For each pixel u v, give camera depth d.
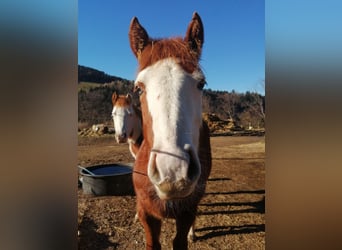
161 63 1.46
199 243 2.50
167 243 2.53
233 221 2.84
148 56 1.53
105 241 2.45
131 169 3.75
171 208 1.60
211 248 2.41
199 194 1.72
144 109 1.53
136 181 1.71
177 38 1.63
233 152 4.90
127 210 3.01
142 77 1.48
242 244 2.44
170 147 1.24
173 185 1.20
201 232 2.67
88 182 3.42
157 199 1.58
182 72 1.43
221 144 5.25
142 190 1.65
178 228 1.75
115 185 3.42
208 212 3.04
